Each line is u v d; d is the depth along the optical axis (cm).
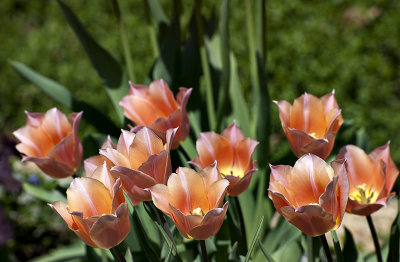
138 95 99
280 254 113
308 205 78
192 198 82
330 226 80
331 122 89
